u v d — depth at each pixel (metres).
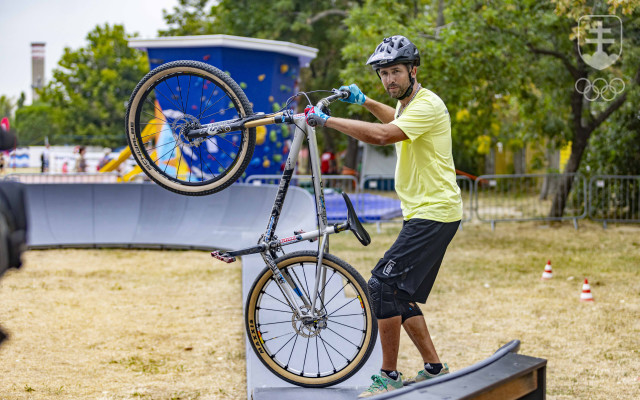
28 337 6.69
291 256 3.81
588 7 11.38
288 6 26.52
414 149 3.68
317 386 3.87
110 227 12.82
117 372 5.73
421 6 20.64
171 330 7.06
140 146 3.87
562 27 13.68
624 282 9.19
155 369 5.82
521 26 12.87
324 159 29.19
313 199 10.11
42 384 5.38
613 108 14.62
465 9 12.88
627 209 15.70
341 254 11.57
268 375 4.53
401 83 3.67
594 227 14.94
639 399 5.04
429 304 8.08
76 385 5.38
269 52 14.72
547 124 15.69
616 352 6.20
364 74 13.26
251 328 3.93
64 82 57.03
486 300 8.25
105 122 56.06
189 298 8.55
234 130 3.72
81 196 13.07
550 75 14.79
